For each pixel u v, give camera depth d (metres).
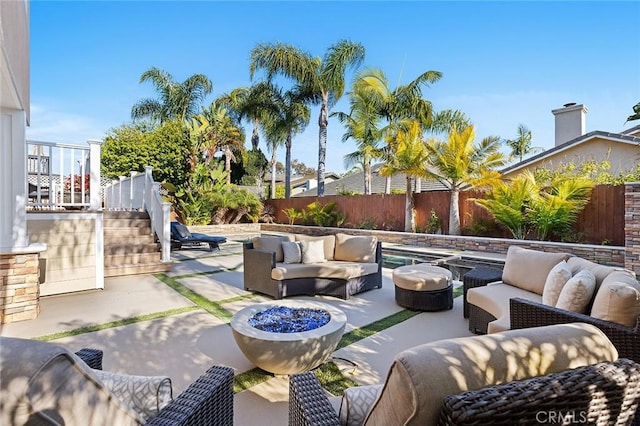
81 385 0.96
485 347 1.10
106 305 4.84
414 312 4.59
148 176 8.14
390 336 3.76
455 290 5.85
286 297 5.20
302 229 15.35
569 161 11.59
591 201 8.85
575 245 8.41
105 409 1.03
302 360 2.67
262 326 2.85
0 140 4.30
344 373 2.94
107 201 10.69
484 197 10.70
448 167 10.66
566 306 2.64
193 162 16.12
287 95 16.77
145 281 6.30
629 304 2.17
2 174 4.27
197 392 1.50
